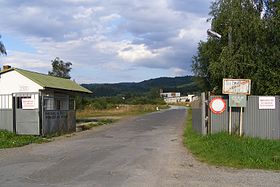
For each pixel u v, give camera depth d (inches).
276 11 806.5
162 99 5255.9
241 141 553.6
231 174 390.0
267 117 611.8
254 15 836.6
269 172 400.5
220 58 847.7
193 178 370.6
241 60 823.7
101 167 428.8
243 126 615.8
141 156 512.1
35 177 374.0
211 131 633.0
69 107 1239.5
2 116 828.6
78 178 368.8
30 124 816.9
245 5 858.1
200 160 473.7
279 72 776.3
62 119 913.5
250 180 362.3
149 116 1838.1
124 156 512.7
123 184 342.6
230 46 791.1
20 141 714.2
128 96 4820.4
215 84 949.8
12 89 1070.4
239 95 607.8
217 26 909.2
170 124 1232.8
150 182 351.6
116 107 2817.4
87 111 2298.2
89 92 1401.3
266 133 611.5
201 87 1360.7
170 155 521.0
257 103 614.2
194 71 1365.7
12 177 375.2
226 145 527.2
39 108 816.9
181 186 337.1
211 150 518.6
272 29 794.8
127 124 1267.2
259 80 792.9
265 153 478.6
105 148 605.3
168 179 365.4
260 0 858.8
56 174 388.8
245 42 829.8
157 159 486.0
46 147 633.0
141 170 410.3
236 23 836.6
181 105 4734.3
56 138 804.6
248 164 435.5
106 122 1364.4
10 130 821.9
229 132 619.8
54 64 2133.4
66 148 613.6
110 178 368.5
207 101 648.4
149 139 750.5
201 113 677.3
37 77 1141.1
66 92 1217.4
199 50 1336.1
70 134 904.9
